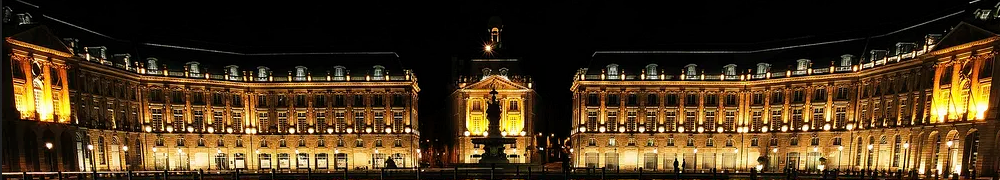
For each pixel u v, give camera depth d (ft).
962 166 211.00
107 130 266.57
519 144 337.93
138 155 290.97
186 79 306.35
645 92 318.04
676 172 178.91
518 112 339.57
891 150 256.11
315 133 324.19
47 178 171.12
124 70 281.13
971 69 211.61
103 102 268.21
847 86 286.25
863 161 275.18
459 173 178.09
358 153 325.42
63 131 233.76
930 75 234.38
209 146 313.32
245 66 327.26
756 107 312.09
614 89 319.47
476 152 337.72
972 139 208.44
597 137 318.45
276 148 323.57
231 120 318.86
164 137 301.02
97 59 265.13
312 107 324.60
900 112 253.44
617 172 185.37
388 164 239.30
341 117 326.65
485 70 350.23
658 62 322.14
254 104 322.55
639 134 317.01
